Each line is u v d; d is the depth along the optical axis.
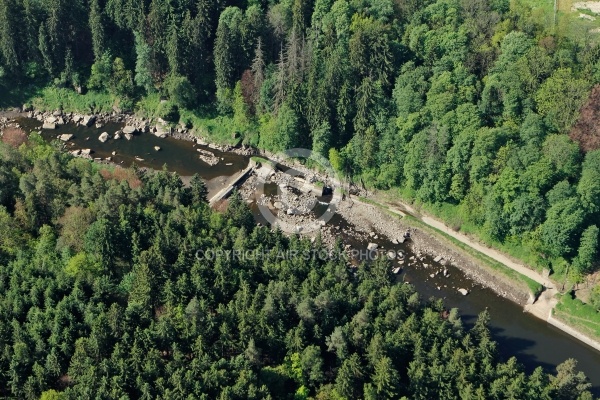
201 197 181.25
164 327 132.00
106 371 125.50
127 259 152.75
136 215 159.12
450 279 176.12
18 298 139.25
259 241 159.12
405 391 132.62
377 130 196.50
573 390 134.38
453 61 193.75
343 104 197.75
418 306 148.38
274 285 142.75
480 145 175.25
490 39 196.12
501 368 136.75
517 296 171.38
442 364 135.12
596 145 169.62
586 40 187.75
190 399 119.69
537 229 171.00
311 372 133.12
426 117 188.62
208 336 135.50
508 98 180.12
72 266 145.88
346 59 199.50
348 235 188.75
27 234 158.00
